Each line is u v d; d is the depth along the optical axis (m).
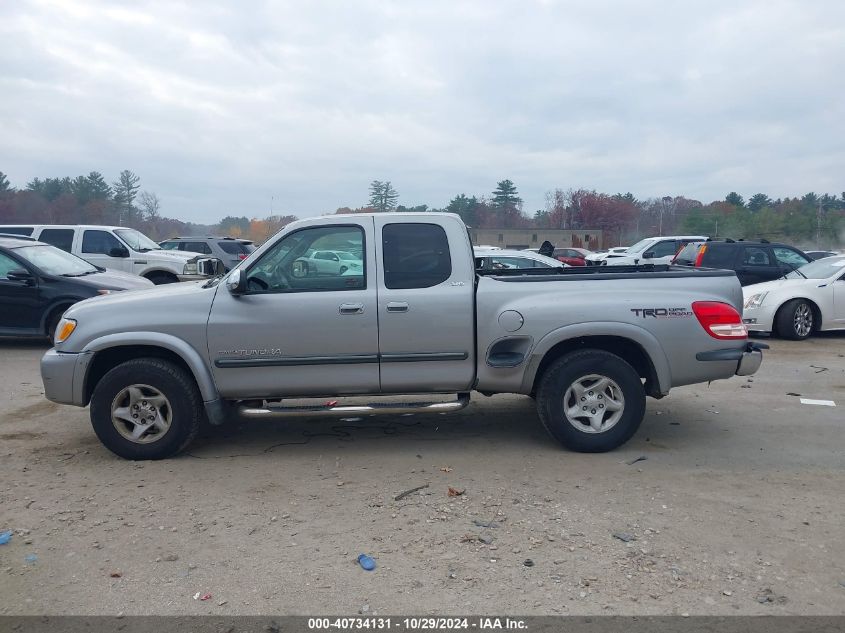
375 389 5.91
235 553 4.24
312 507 4.91
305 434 6.69
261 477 5.51
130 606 3.69
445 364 5.88
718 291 5.99
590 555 4.19
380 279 5.84
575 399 5.95
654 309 5.82
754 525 4.59
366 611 3.62
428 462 5.84
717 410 7.52
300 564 4.11
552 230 58.41
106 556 4.22
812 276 13.02
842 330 13.82
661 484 5.31
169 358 6.00
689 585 3.86
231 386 5.83
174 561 4.15
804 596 3.75
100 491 5.23
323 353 5.80
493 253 14.91
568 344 6.06
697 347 5.89
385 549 4.28
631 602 3.69
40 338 11.77
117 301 5.95
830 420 7.12
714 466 5.71
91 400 5.83
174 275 15.83
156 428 5.89
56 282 11.19
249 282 5.84
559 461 5.83
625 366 5.88
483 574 3.98
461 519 4.69
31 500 5.06
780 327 12.54
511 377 5.91
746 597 3.74
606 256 27.89
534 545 4.32
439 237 5.89
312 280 5.87
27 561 4.16
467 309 5.82
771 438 6.50
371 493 5.16
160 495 5.15
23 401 8.04
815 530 4.52
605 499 5.02
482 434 6.62
